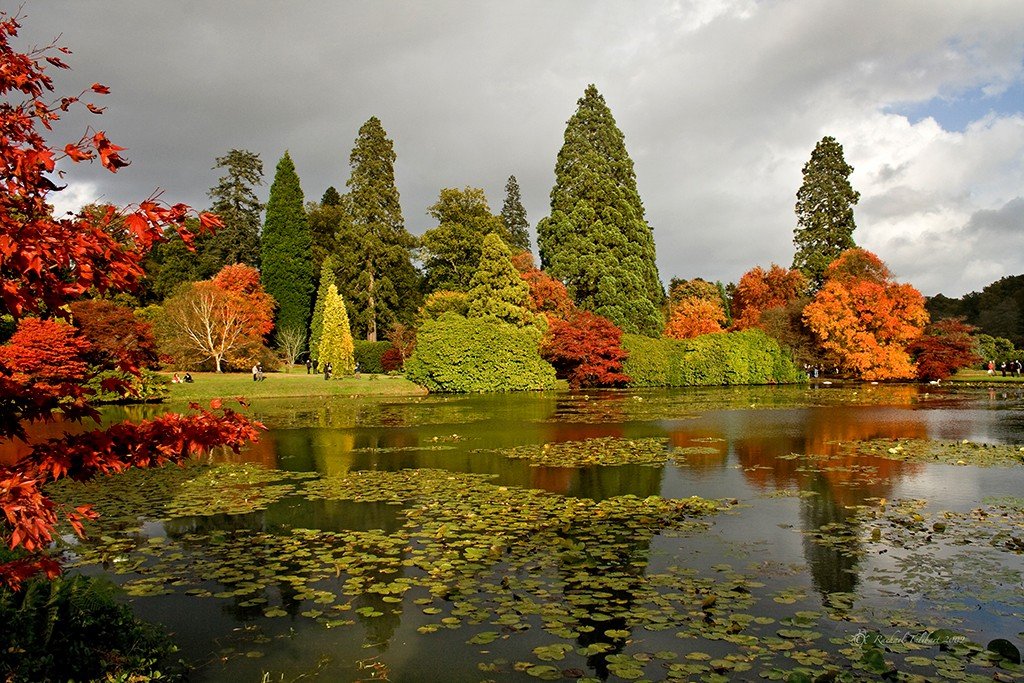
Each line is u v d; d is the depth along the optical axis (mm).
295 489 11047
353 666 4828
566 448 15328
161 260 55969
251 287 52938
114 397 29172
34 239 3078
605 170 50312
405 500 10109
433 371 38188
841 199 62312
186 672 4758
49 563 3283
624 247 49156
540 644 5113
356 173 54219
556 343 41469
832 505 9578
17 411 3740
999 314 63312
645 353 43688
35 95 3365
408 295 56781
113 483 11742
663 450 14898
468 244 52531
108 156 3238
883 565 6875
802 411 24312
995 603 5836
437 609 5832
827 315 45875
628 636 5227
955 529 8227
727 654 4887
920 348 46250
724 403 28359
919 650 4910
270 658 4969
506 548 7598
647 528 8391
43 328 22562
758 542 7742
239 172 59750
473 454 14633
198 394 32312
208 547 7793
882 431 18109
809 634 5211
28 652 4172
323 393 35344
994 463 12891
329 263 52906
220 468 13195
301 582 6555
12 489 3049
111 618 5094
